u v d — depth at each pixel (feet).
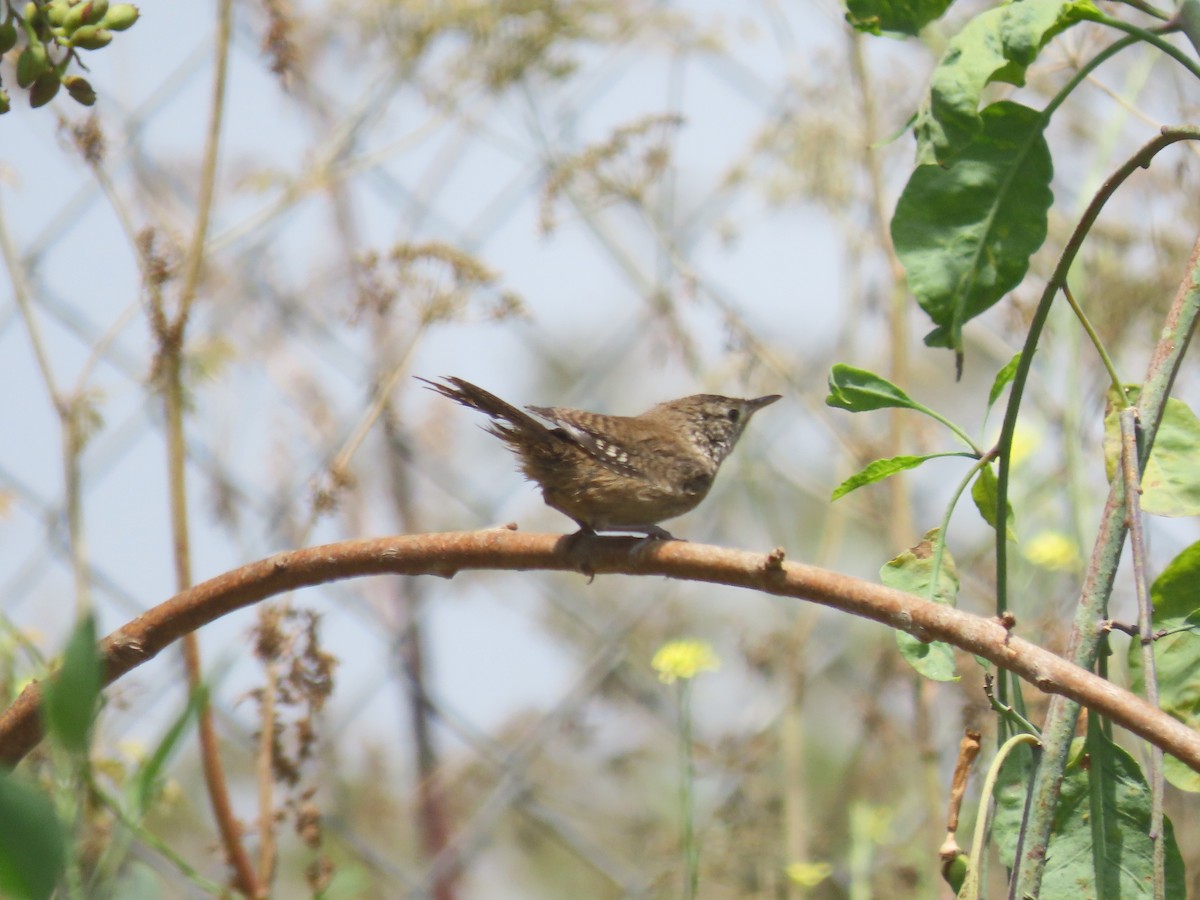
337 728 34.22
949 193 20.11
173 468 26.78
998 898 30.37
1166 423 20.35
